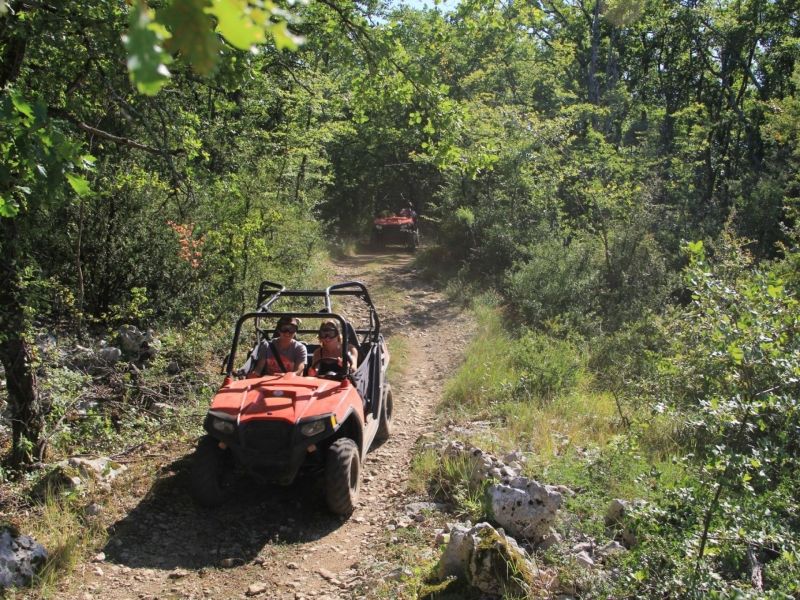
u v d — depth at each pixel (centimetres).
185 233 1088
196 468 600
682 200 1984
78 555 517
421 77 729
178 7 91
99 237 1051
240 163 1198
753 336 419
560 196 2166
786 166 1847
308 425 594
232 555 544
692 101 2938
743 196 1916
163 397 867
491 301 1683
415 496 648
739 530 394
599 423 838
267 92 1641
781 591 394
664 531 418
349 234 3425
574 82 3012
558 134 2083
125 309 1009
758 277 460
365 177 3678
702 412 438
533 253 1734
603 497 586
